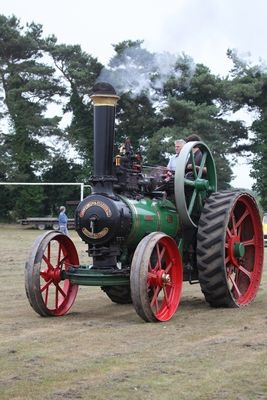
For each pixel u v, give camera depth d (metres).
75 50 38.25
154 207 6.77
